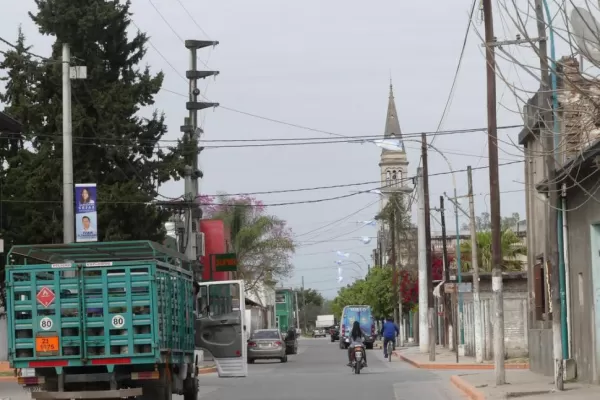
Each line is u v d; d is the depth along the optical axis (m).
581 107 18.38
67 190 38.78
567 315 32.56
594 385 29.41
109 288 22.05
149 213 54.06
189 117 54.84
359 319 97.88
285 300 174.75
